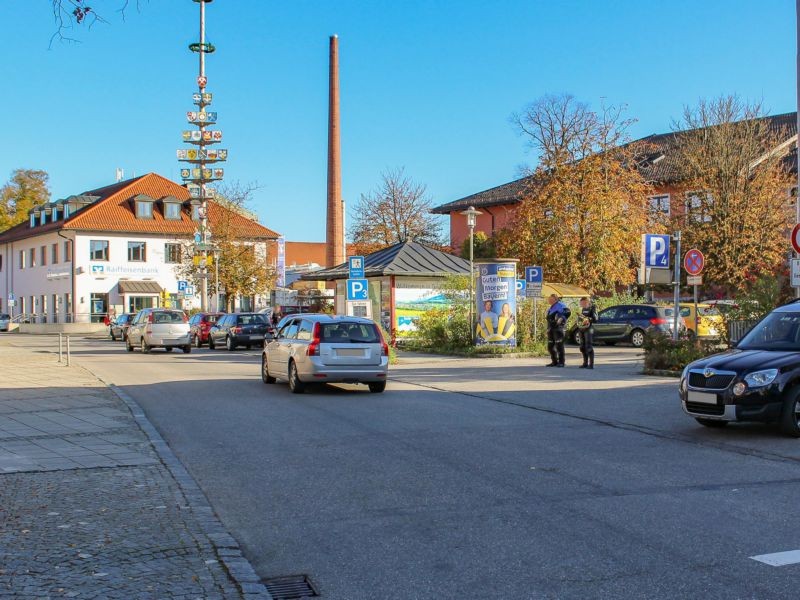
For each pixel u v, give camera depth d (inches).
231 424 475.2
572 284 1576.0
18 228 3011.8
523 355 1046.4
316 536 246.5
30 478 322.0
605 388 643.5
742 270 1606.8
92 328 2527.1
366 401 583.2
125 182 2977.4
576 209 1572.3
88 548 227.3
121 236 2586.1
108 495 293.4
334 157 2034.9
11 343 1769.2
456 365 921.5
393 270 1293.1
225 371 888.3
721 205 1659.7
